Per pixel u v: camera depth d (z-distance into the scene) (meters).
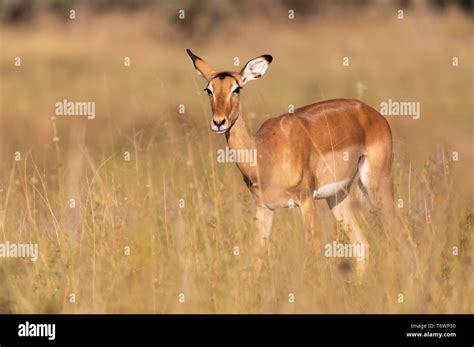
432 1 107.94
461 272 24.38
